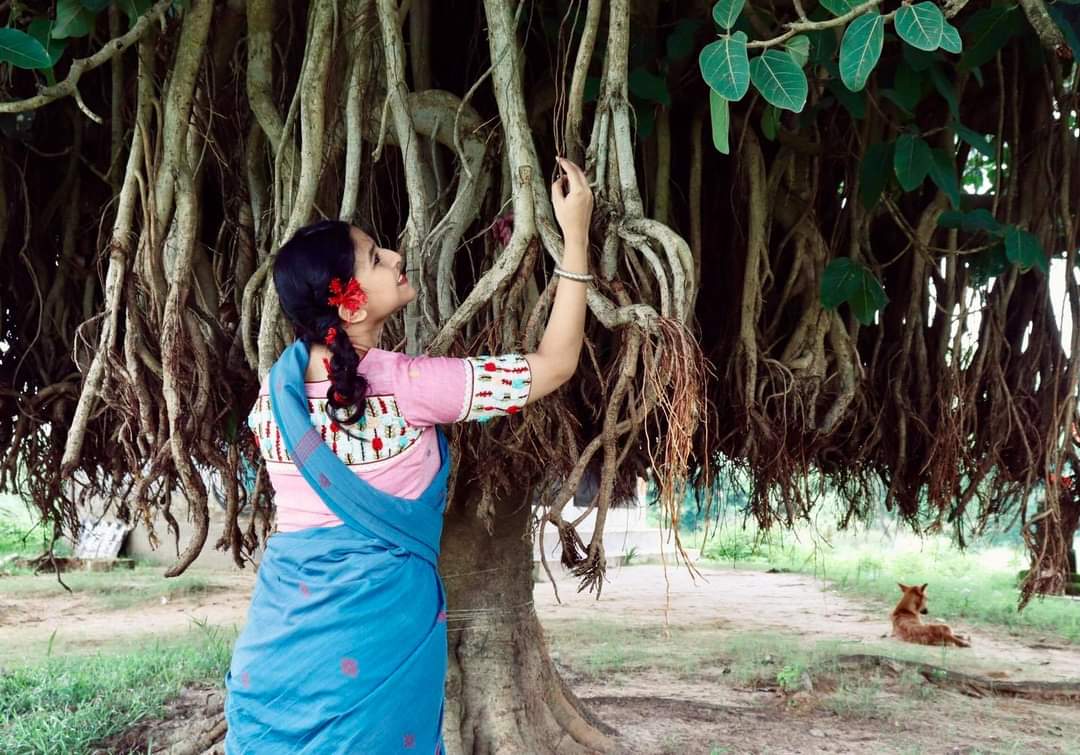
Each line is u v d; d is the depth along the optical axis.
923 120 3.83
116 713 4.62
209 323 3.11
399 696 1.69
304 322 1.77
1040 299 3.99
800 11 1.94
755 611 10.05
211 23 3.14
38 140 4.00
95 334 3.47
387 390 1.76
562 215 1.92
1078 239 3.96
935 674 6.26
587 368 3.04
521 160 2.30
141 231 3.06
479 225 3.12
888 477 4.59
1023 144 3.95
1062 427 3.95
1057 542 3.93
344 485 1.71
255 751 1.70
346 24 2.78
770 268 3.91
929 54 3.01
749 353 3.58
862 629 8.96
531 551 4.12
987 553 15.14
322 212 2.93
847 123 3.91
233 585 10.86
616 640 8.01
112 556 12.37
